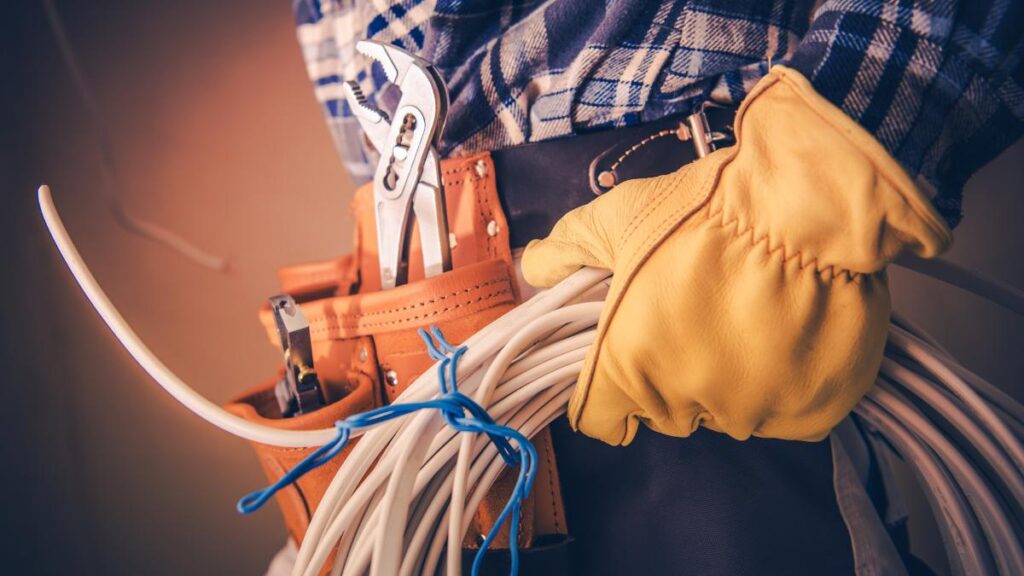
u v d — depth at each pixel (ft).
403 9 2.42
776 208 1.60
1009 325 3.79
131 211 4.75
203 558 4.78
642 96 2.13
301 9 2.94
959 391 1.90
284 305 2.26
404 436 1.98
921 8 1.79
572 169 2.23
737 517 2.06
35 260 4.59
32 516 4.52
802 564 2.05
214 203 4.85
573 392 2.06
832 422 1.81
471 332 2.14
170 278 4.81
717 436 2.10
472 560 2.19
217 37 4.81
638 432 2.16
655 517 2.13
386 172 2.22
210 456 4.80
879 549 2.13
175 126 4.79
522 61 2.19
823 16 1.90
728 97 2.15
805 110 1.61
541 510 2.22
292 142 4.90
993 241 3.74
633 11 2.01
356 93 2.26
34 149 4.61
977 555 2.01
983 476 1.98
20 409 4.51
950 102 1.87
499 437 1.82
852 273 1.63
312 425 2.18
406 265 2.28
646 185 1.87
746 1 2.02
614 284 1.78
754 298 1.63
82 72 4.65
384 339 2.27
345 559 2.07
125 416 4.70
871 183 1.51
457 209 2.31
